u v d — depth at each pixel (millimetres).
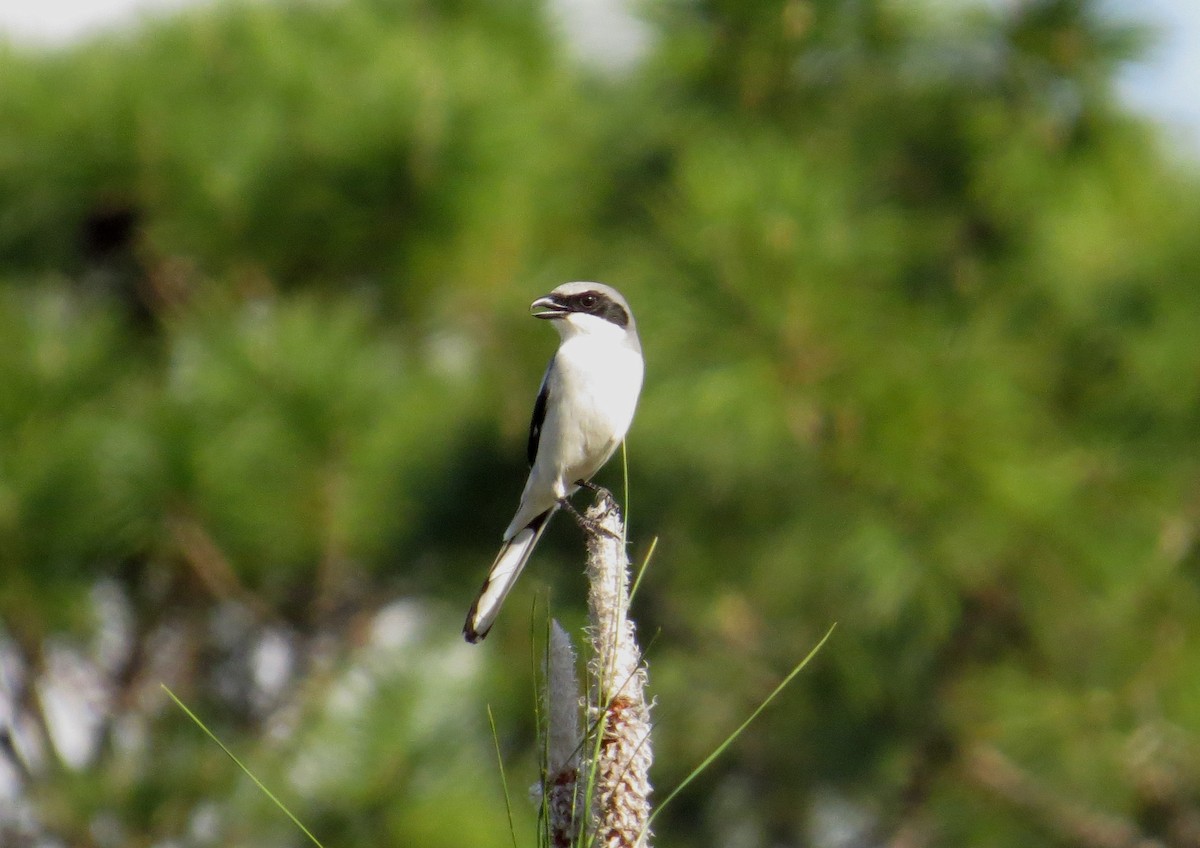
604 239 11883
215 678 12398
